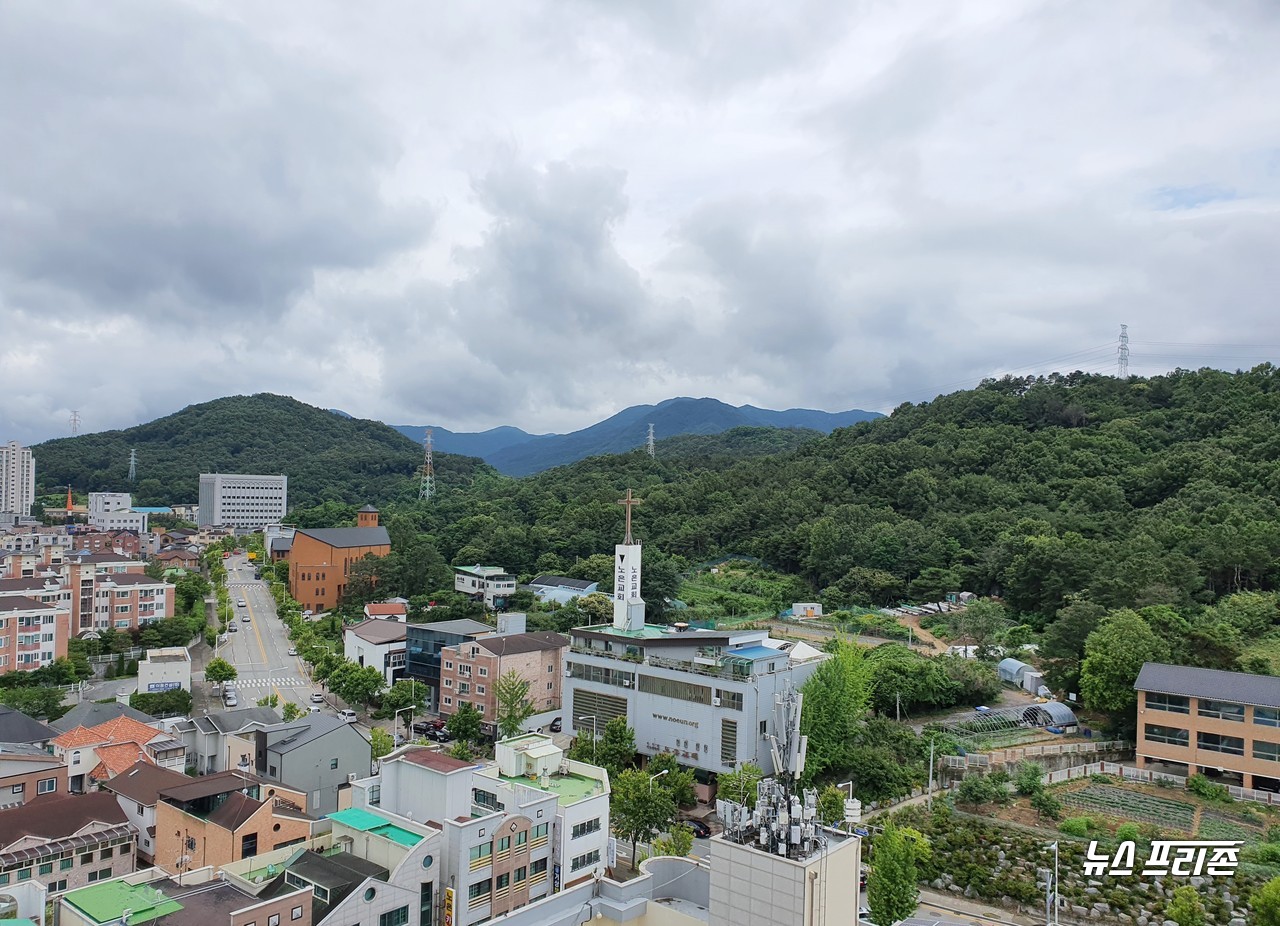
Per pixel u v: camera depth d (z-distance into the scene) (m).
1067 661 115.31
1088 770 93.88
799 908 33.53
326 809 84.19
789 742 37.25
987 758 93.75
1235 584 137.88
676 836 69.38
